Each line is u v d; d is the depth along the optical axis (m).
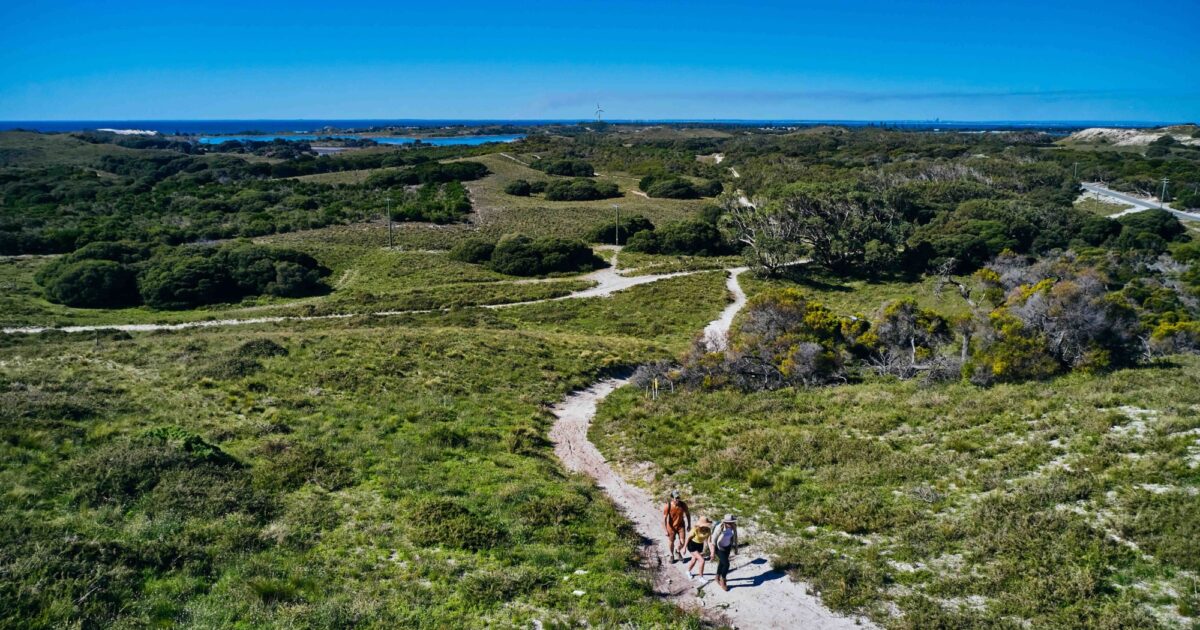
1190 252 62.09
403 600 10.80
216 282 64.62
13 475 13.73
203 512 13.30
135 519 12.59
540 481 17.06
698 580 11.97
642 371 30.03
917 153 160.12
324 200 112.38
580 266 76.00
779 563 12.20
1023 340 23.53
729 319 50.97
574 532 13.95
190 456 15.49
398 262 74.94
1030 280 48.72
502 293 62.00
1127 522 11.69
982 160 136.75
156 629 9.59
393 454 18.38
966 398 20.75
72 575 10.39
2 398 18.72
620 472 18.73
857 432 19.39
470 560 12.35
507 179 139.12
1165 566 10.53
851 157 161.75
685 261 78.12
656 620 10.51
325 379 26.23
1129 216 86.62
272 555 12.02
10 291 61.78
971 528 12.56
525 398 26.58
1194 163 128.38
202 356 28.00
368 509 14.41
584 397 28.42
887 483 15.42
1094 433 15.77
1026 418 18.03
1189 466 13.15
